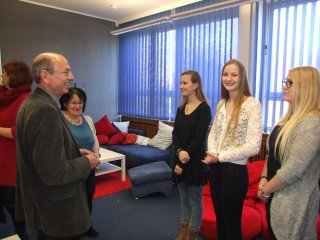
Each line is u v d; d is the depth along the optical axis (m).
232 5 3.43
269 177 1.54
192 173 2.06
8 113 1.90
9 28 4.50
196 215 2.16
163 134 4.71
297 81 1.42
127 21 5.68
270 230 1.49
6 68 1.93
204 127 2.05
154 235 2.55
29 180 1.29
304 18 3.32
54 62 1.33
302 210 1.35
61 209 1.30
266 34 3.74
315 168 1.38
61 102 2.32
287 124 1.42
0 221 2.51
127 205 3.21
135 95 5.75
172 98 4.99
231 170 1.75
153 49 5.25
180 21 4.70
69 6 4.92
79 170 1.29
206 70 4.43
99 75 5.75
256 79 3.87
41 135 1.17
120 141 4.99
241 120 1.75
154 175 3.36
